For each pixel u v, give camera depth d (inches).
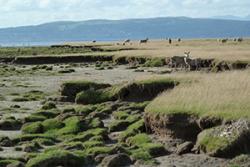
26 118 2060.8
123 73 4163.4
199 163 1375.5
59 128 1881.2
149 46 7194.9
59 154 1385.3
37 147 1603.1
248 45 6230.3
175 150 1519.4
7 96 2999.5
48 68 4995.1
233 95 1744.6
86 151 1483.8
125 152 1464.1
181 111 1681.8
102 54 5920.3
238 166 1306.6
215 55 4156.0
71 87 2778.1
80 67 5088.6
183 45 7057.1
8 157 1462.8
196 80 2417.6
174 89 2050.9
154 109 1777.8
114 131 1860.2
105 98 2605.8
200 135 1509.6
